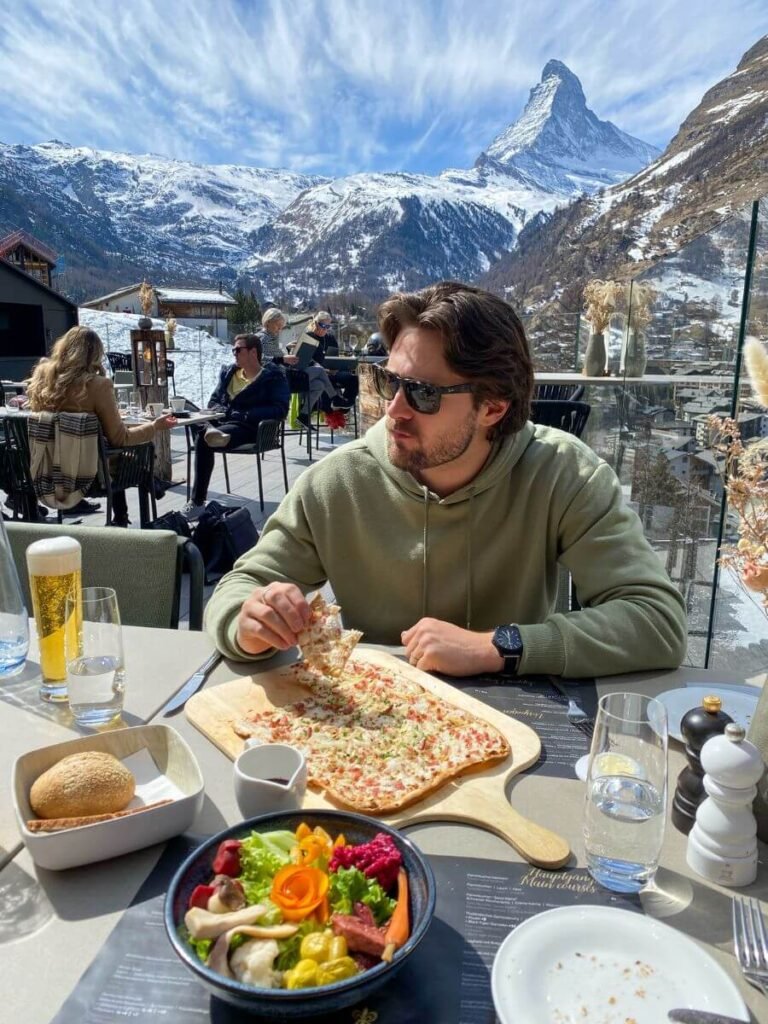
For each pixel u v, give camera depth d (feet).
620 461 11.55
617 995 2.15
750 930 2.49
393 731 3.71
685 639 4.83
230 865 2.40
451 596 5.74
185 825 2.92
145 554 5.93
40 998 2.19
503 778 3.34
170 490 22.24
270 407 20.13
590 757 2.98
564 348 20.84
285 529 5.94
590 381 14.55
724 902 2.65
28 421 14.90
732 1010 2.10
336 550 5.90
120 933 2.44
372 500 5.78
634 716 3.10
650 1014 2.09
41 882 2.69
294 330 55.06
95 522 17.93
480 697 4.20
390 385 5.35
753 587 3.36
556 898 2.65
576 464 5.61
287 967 2.10
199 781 3.08
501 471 5.45
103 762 3.02
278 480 23.52
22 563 6.09
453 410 5.13
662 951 2.31
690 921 2.56
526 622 5.75
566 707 4.10
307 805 3.16
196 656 4.72
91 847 2.73
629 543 5.24
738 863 2.73
